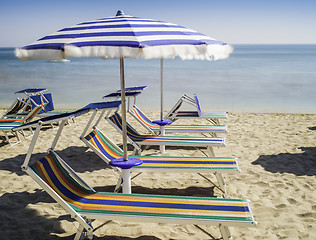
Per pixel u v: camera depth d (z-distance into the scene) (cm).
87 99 1476
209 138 491
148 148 626
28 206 375
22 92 908
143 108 1215
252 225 238
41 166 289
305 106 1246
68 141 683
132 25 243
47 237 310
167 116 697
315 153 576
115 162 341
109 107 462
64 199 279
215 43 256
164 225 332
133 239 305
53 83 2164
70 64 4669
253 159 553
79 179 324
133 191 422
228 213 253
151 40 215
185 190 424
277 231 317
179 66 3772
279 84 1938
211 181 432
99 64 4625
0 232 317
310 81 2069
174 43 222
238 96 1506
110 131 774
